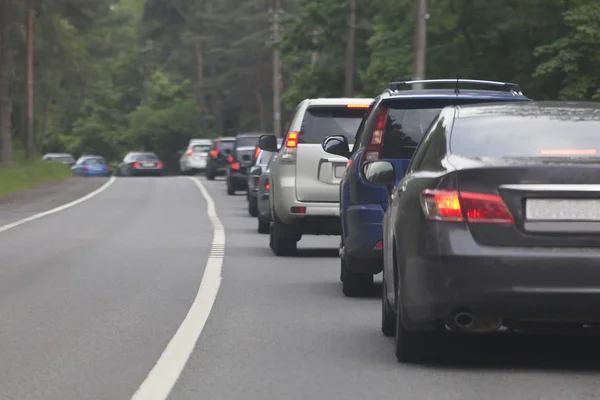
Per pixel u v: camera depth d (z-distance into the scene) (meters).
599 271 25.91
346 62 188.38
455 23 142.62
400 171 39.19
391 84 40.69
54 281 47.03
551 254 26.00
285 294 42.91
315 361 29.00
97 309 38.75
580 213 26.20
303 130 55.62
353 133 55.28
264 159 94.56
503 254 26.12
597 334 32.94
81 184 163.88
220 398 24.67
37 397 24.84
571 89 128.50
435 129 29.92
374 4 182.75
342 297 42.09
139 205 110.62
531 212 26.27
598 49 126.88
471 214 26.47
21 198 122.31
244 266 53.25
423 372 27.52
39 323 35.62
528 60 137.75
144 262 54.97
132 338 32.69
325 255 59.00
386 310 32.56
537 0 136.88
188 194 135.38
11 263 54.44
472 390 25.45
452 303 26.38
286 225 57.06
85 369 28.00
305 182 55.41
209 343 31.80
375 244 39.88
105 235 72.25
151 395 25.00
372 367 28.16
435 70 144.00
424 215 26.97
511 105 30.02
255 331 33.97
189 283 46.34
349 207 40.69
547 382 26.33
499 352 30.14
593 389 25.55
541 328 27.17
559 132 28.48
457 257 26.27
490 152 28.00
